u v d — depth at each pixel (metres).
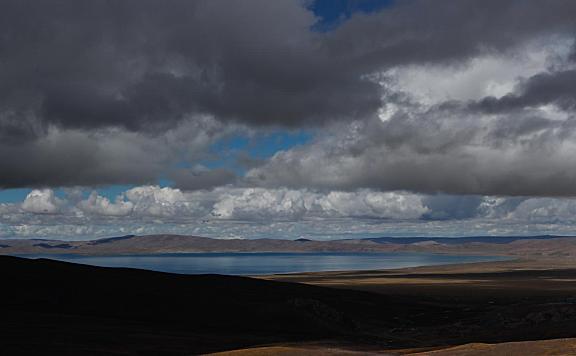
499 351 66.12
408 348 91.88
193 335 94.50
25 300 114.56
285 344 90.00
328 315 125.19
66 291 123.44
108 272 151.25
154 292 132.38
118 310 116.06
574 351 62.69
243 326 111.62
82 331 88.69
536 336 100.19
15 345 76.12
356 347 90.88
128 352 76.94
